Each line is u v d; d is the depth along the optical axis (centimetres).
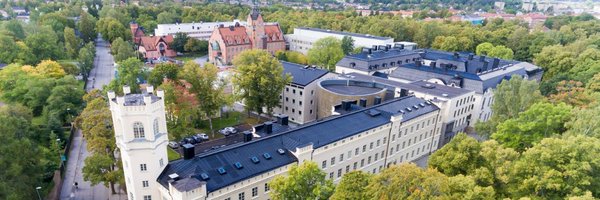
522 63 13938
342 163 6506
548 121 6178
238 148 5453
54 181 7075
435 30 19900
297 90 10288
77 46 17625
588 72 10825
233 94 10044
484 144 5253
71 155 8350
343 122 6750
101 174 6247
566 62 13212
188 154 5103
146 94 4944
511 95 7831
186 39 19738
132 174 4806
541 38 17888
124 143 4647
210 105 9100
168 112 7838
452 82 10244
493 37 18950
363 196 4025
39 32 15912
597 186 4531
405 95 8731
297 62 16200
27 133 7294
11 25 16162
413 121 7712
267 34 19438
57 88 9631
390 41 17388
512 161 4972
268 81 9419
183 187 4416
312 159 5834
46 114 9312
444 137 8956
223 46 17888
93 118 6362
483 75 10962
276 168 5381
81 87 12062
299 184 4259
